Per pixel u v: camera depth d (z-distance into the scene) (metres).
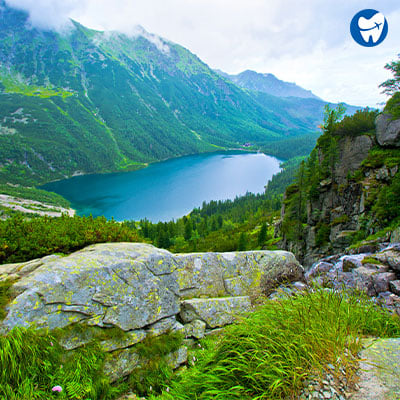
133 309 5.04
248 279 7.98
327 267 11.34
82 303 4.48
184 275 7.02
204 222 127.44
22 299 3.97
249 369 3.25
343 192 35.91
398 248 9.38
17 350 3.58
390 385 2.75
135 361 4.81
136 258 5.46
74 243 6.32
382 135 33.22
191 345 6.11
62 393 3.63
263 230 67.38
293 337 3.45
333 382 2.88
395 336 3.97
